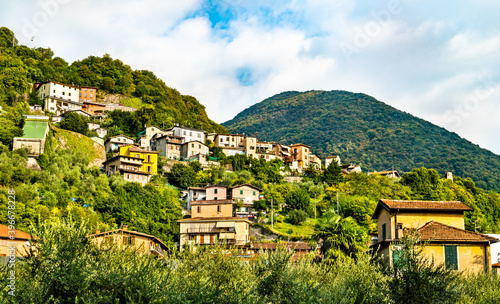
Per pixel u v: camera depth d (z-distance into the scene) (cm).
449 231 4175
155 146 16688
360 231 5191
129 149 13625
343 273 3284
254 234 9925
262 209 11481
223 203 9288
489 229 10919
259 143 18488
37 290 2262
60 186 9769
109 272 2444
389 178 14600
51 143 12562
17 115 13312
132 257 2850
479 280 3384
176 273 3022
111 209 9738
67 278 2317
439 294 2623
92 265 2492
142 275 2430
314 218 11400
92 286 2383
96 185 10812
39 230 2528
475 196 13625
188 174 13838
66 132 13650
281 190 12406
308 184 14088
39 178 9794
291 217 10912
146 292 2339
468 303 2933
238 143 18250
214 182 13525
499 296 3061
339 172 15038
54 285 2341
